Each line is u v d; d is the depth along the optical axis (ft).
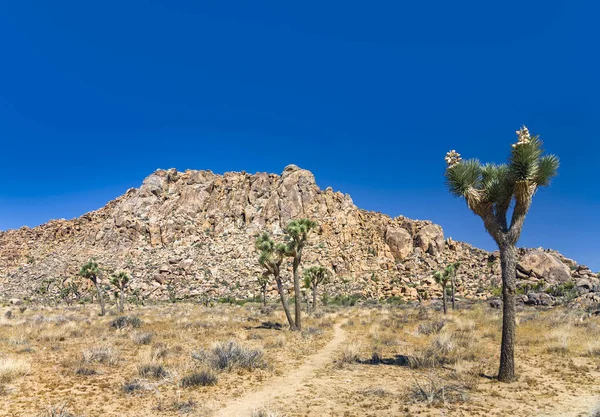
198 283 270.67
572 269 215.10
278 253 89.51
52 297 251.19
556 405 29.07
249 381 38.58
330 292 242.78
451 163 38.52
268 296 238.89
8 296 262.88
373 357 48.65
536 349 52.21
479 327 76.59
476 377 37.60
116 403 31.01
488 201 36.76
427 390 32.01
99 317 118.32
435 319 96.48
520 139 34.94
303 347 60.18
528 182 34.50
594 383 35.09
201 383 36.91
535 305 130.62
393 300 207.92
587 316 88.22
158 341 63.26
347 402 31.04
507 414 27.27
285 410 29.35
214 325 89.56
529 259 198.59
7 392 33.14
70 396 32.68
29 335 70.95
